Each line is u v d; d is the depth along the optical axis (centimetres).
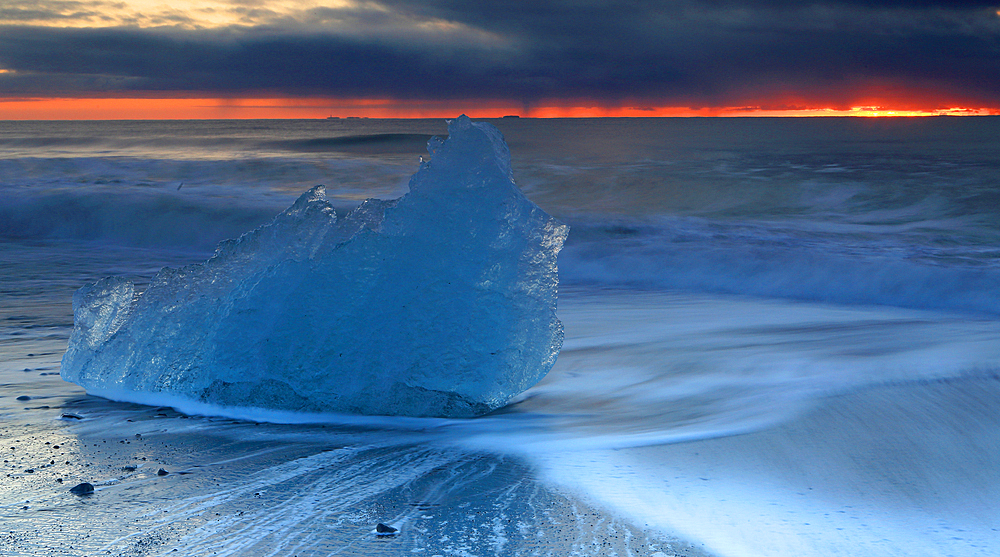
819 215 1466
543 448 333
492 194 431
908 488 272
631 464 303
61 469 316
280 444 357
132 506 272
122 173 2062
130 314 462
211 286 458
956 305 766
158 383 441
